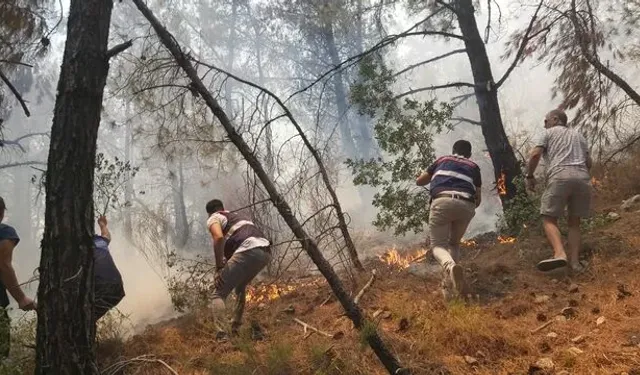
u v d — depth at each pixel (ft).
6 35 17.13
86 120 10.73
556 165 16.75
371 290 17.37
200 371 13.05
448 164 17.02
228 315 15.55
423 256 22.91
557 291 15.33
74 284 10.22
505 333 12.57
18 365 12.76
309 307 17.20
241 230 15.96
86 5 11.15
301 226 12.16
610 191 24.50
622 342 11.37
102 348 15.15
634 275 14.83
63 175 10.42
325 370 11.66
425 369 11.28
